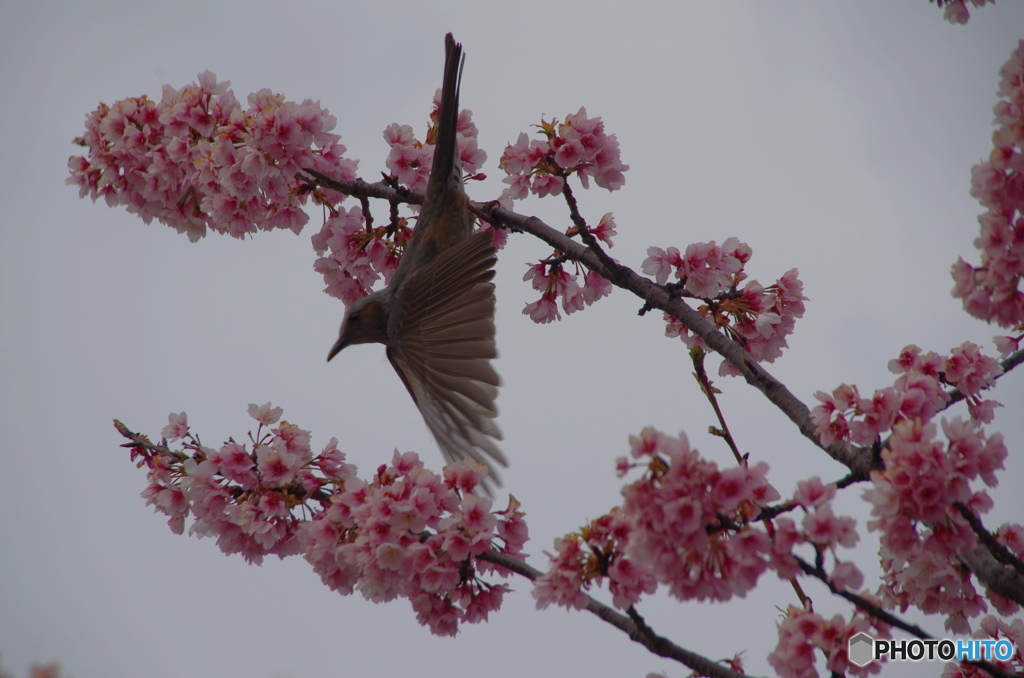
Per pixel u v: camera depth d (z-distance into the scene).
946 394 7.32
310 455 9.06
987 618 8.10
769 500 5.98
